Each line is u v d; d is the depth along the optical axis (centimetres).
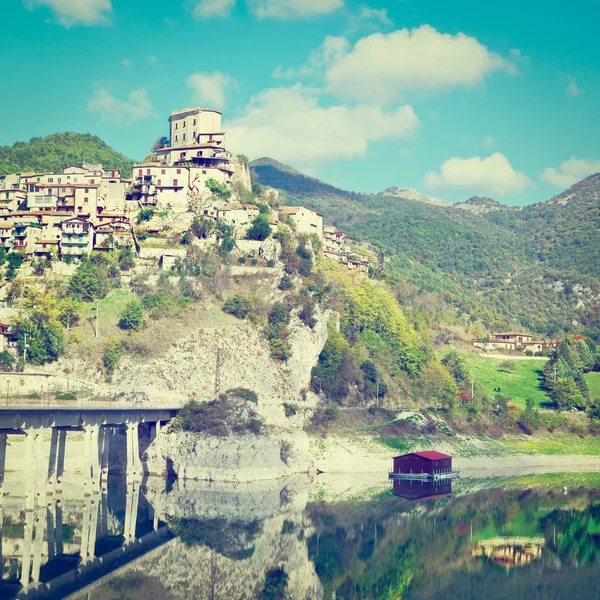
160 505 18750
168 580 13538
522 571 14725
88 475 19488
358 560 15088
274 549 15550
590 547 16212
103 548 15150
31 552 14725
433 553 15650
